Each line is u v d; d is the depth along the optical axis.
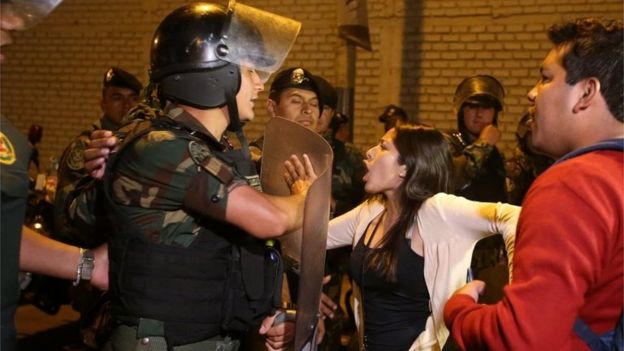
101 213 2.11
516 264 1.50
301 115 3.39
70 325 5.59
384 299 2.46
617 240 1.46
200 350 1.93
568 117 1.59
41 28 9.50
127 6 9.05
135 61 9.06
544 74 1.65
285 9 8.27
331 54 8.10
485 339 1.51
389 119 6.09
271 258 2.05
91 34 9.26
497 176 4.23
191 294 1.88
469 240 2.34
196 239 1.88
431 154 2.46
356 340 2.88
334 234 2.76
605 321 1.49
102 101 4.36
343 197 4.02
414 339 2.42
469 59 7.61
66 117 9.47
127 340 1.92
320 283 1.98
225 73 1.93
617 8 7.02
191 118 1.93
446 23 7.69
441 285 2.34
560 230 1.45
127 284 1.89
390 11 7.91
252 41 1.94
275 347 2.14
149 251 1.86
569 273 1.42
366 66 8.05
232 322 1.96
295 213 1.92
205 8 1.97
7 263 1.59
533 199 1.52
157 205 1.84
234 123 1.99
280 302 2.09
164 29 1.95
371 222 2.61
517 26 7.39
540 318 1.42
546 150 1.67
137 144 1.85
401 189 2.47
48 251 2.00
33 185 5.47
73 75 9.40
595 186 1.46
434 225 2.37
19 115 9.70
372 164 2.52
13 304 1.63
